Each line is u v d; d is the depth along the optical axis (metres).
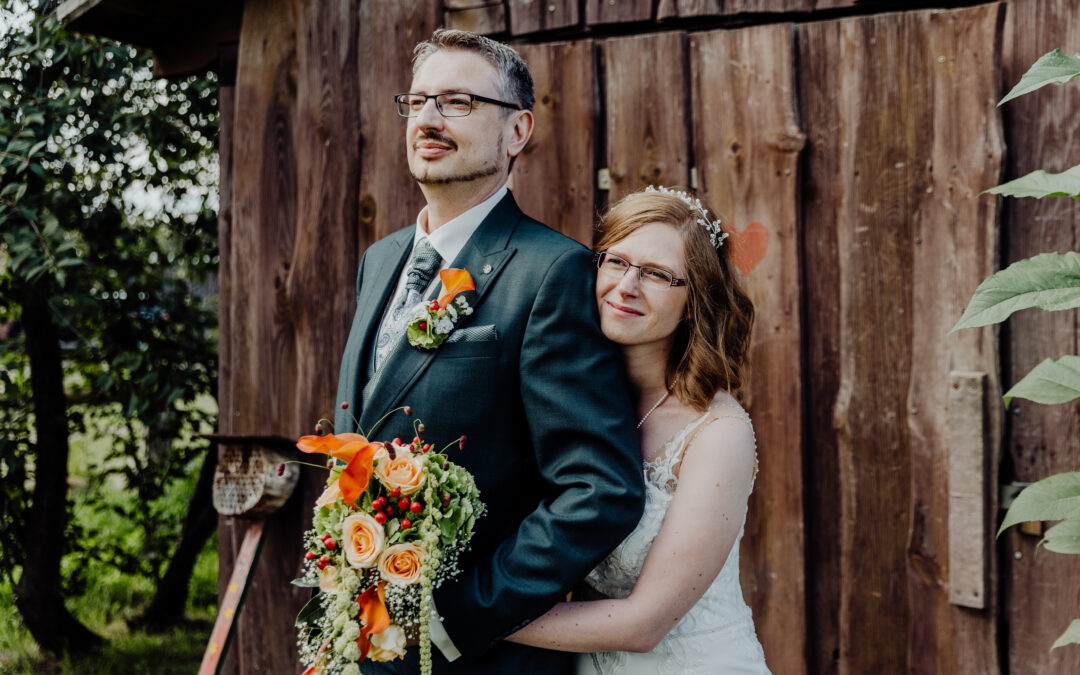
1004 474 2.04
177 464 4.04
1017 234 2.04
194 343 4.01
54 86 3.41
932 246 2.10
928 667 2.09
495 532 1.50
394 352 1.55
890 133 2.14
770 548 2.21
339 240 2.57
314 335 2.58
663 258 1.48
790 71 2.20
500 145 1.59
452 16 2.48
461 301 1.52
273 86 2.64
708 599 1.51
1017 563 2.02
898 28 2.13
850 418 2.17
